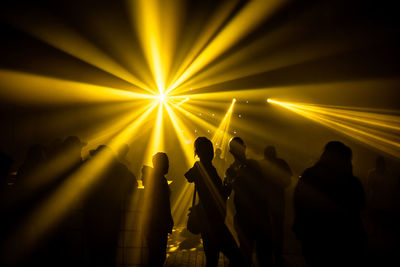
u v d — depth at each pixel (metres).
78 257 4.83
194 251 6.13
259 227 4.86
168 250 6.20
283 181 5.23
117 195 4.62
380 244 6.61
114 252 4.64
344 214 3.73
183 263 5.51
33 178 4.67
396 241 6.73
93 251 4.56
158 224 4.48
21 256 4.67
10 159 4.59
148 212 4.51
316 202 3.81
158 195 4.54
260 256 4.85
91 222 4.55
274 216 5.22
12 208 4.65
